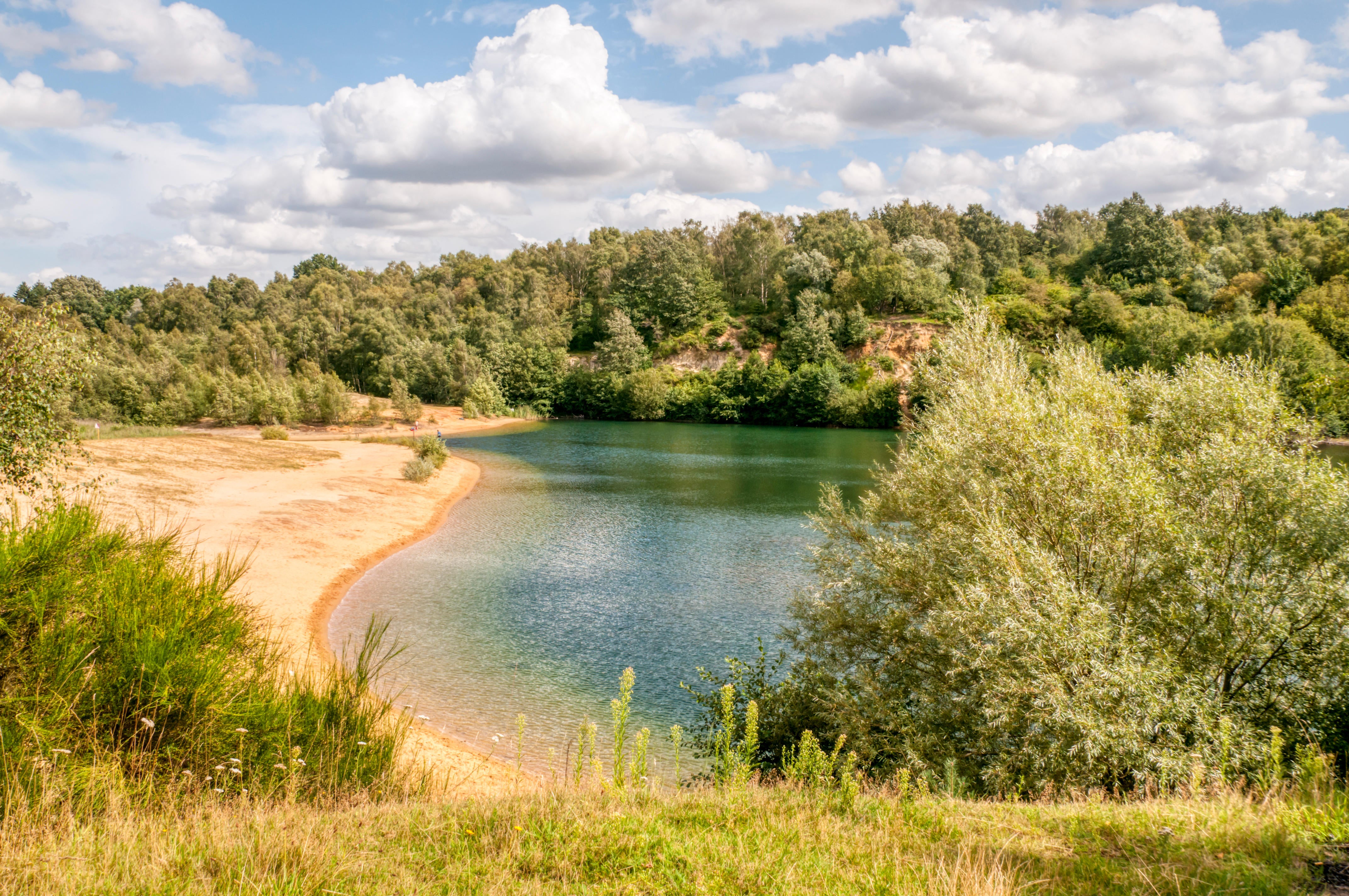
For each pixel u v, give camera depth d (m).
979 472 12.86
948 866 5.38
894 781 10.17
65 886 4.43
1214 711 9.36
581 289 152.50
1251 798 6.93
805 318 103.06
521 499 42.41
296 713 8.38
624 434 84.94
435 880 4.97
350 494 37.81
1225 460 11.03
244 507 31.58
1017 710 10.01
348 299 149.75
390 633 19.75
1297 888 4.85
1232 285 91.50
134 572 7.98
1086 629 9.84
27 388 12.38
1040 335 87.31
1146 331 68.31
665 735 14.54
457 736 13.93
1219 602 10.03
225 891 4.54
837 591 14.29
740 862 5.40
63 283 164.00
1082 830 6.23
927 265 115.06
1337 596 9.69
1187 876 5.11
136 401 83.12
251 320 148.12
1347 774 8.25
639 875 5.18
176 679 7.16
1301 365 49.47
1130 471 11.36
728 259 135.88
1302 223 124.50
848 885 5.05
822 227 136.12
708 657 18.77
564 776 12.38
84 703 6.79
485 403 104.19
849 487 46.31
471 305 150.62
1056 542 11.73
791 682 13.33
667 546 30.78
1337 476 10.59
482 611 22.02
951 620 11.27
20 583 6.95
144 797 6.40
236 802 6.68
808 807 6.98
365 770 8.20
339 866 5.01
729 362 105.31
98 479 13.75
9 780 5.82
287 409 83.06
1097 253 117.94
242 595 9.31
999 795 9.47
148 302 156.00
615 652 19.02
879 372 96.94
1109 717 9.29
